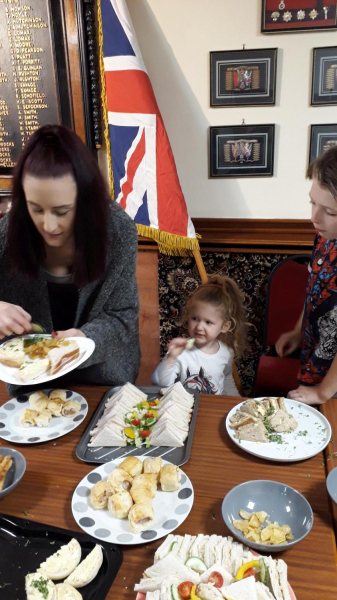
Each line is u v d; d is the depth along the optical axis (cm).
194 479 120
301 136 259
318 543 101
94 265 146
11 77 262
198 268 272
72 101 262
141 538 102
